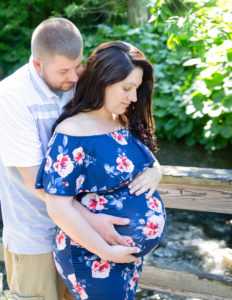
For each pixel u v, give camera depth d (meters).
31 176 1.59
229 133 4.82
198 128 5.66
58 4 8.17
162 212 1.63
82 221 1.43
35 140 1.60
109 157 1.50
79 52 1.56
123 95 1.46
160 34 6.79
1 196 1.77
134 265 1.63
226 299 2.06
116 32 6.98
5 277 3.15
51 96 1.64
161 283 2.18
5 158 1.59
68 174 1.43
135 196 1.56
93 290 1.54
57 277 1.88
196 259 3.37
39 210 1.72
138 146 1.66
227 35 2.52
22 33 8.23
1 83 1.62
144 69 1.55
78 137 1.45
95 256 1.53
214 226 3.93
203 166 5.24
